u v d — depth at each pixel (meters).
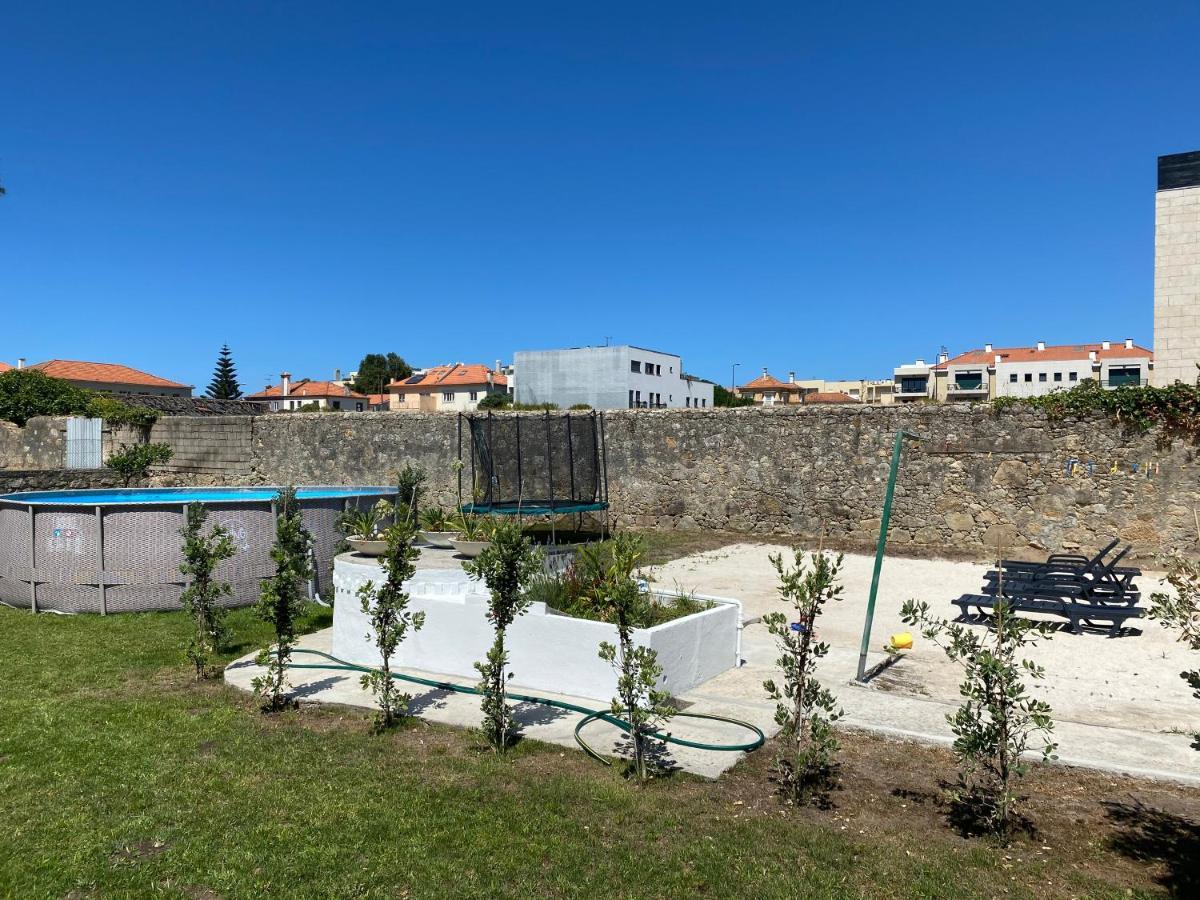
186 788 4.49
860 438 13.54
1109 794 4.27
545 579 6.72
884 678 6.49
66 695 6.28
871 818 4.02
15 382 25.00
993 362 70.19
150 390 72.69
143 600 9.31
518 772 4.66
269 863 3.67
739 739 5.08
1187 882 3.38
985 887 3.37
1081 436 11.76
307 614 9.03
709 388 72.88
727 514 14.60
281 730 5.42
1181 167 13.92
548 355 60.88
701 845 3.76
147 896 3.43
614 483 15.48
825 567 4.42
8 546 9.70
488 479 12.54
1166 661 6.93
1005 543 12.27
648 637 5.71
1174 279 14.04
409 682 6.45
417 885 3.47
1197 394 10.94
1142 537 11.32
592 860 3.66
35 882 3.53
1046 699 5.92
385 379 86.38
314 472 18.11
